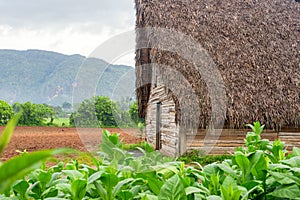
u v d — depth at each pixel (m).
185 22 10.46
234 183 1.24
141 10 10.52
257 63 10.30
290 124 9.73
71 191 1.17
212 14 11.23
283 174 1.22
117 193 1.23
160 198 1.08
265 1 12.48
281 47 10.95
